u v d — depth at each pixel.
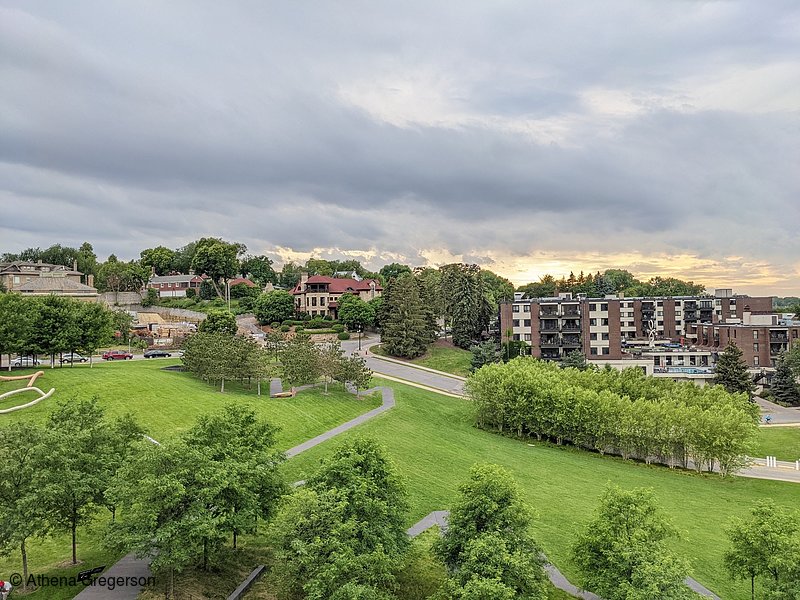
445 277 138.00
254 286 172.75
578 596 33.84
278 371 88.00
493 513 30.92
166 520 28.19
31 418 52.41
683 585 27.53
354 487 31.48
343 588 26.16
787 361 97.56
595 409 67.31
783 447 73.69
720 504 52.88
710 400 69.50
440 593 28.86
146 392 64.69
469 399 82.00
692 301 140.12
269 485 34.38
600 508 32.97
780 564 29.25
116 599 28.31
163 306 159.75
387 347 117.12
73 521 30.73
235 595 30.11
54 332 71.44
